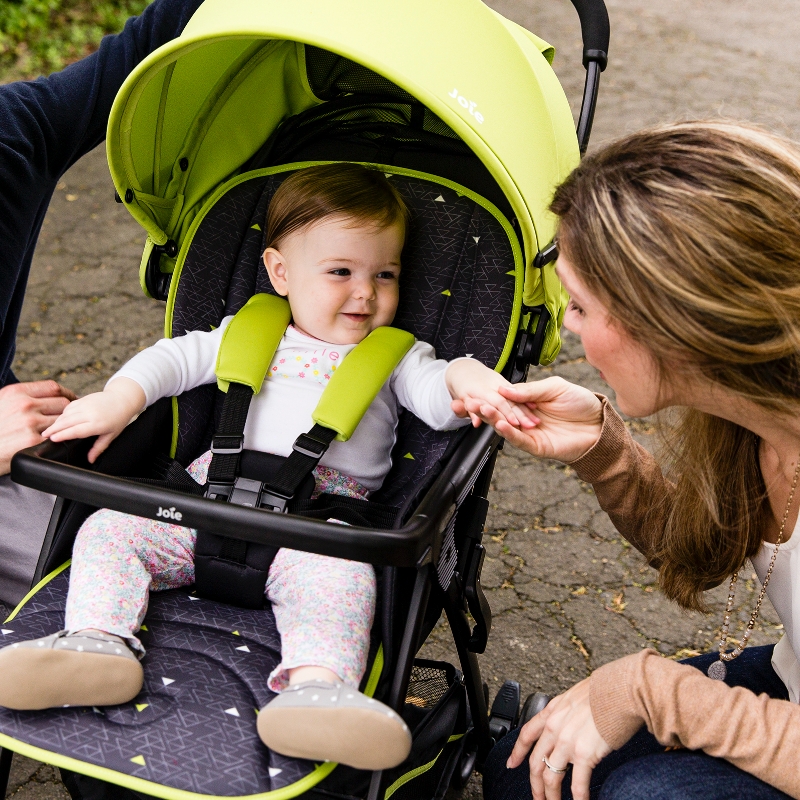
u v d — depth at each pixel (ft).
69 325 11.43
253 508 4.01
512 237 5.89
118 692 4.17
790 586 4.44
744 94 17.13
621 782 4.11
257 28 4.50
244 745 4.13
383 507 5.48
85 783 4.66
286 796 3.95
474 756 6.26
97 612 4.41
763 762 3.84
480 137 4.72
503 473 9.60
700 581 4.97
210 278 6.20
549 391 4.86
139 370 5.56
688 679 4.02
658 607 8.08
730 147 3.65
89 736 4.12
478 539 5.28
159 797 4.12
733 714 3.91
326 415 5.45
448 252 6.04
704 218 3.49
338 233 5.68
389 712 3.84
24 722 4.16
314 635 4.41
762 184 3.49
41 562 4.90
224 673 4.52
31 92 5.64
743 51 19.33
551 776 4.34
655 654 4.18
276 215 5.99
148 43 6.21
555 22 20.59
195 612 4.92
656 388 3.99
